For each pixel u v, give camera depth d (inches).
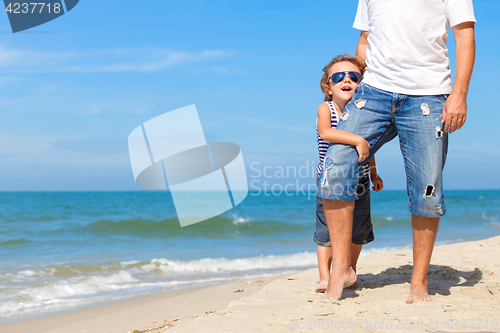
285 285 122.8
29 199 1524.4
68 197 1706.4
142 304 163.2
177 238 472.7
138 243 432.5
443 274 125.1
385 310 83.1
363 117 87.6
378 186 111.0
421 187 84.6
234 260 288.4
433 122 83.7
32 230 550.0
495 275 123.7
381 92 86.8
